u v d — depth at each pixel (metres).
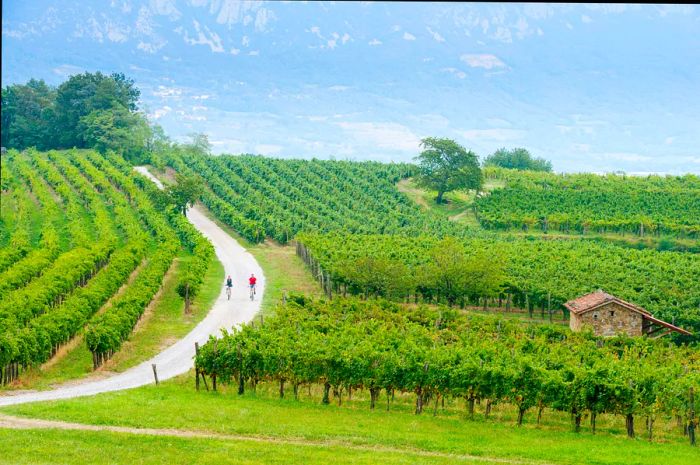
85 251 119.62
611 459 54.50
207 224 164.62
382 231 157.38
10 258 118.06
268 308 104.31
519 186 193.25
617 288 112.00
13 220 155.62
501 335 85.94
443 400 70.00
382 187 198.38
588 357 75.00
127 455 50.78
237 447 53.44
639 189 191.12
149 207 160.50
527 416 67.81
